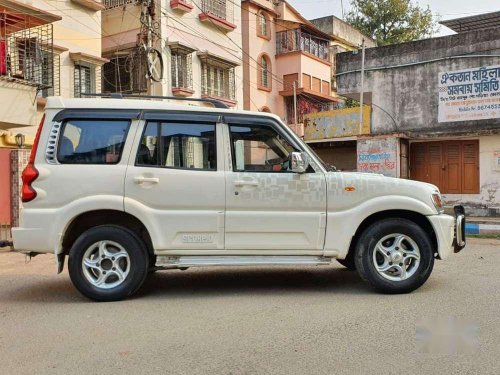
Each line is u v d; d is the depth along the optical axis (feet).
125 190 18.63
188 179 18.81
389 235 19.29
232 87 82.33
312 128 69.82
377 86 62.34
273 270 25.13
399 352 13.11
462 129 56.34
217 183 18.88
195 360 12.68
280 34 105.60
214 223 18.81
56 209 18.47
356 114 65.67
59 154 18.81
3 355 13.30
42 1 50.83
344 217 19.15
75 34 54.49
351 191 19.24
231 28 81.46
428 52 58.54
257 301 18.52
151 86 61.87
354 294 19.47
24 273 25.18
